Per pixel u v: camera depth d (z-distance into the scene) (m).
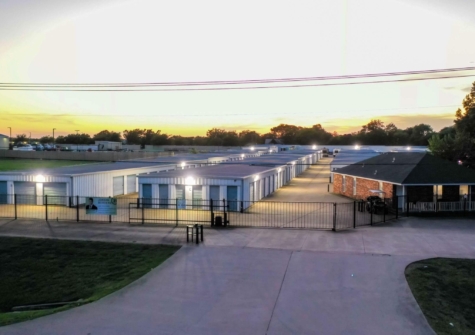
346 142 151.75
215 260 16.52
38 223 24.53
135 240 20.09
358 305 11.90
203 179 30.59
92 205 24.75
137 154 73.38
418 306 11.85
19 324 10.67
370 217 26.25
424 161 32.12
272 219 25.91
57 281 15.28
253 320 10.85
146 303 12.12
